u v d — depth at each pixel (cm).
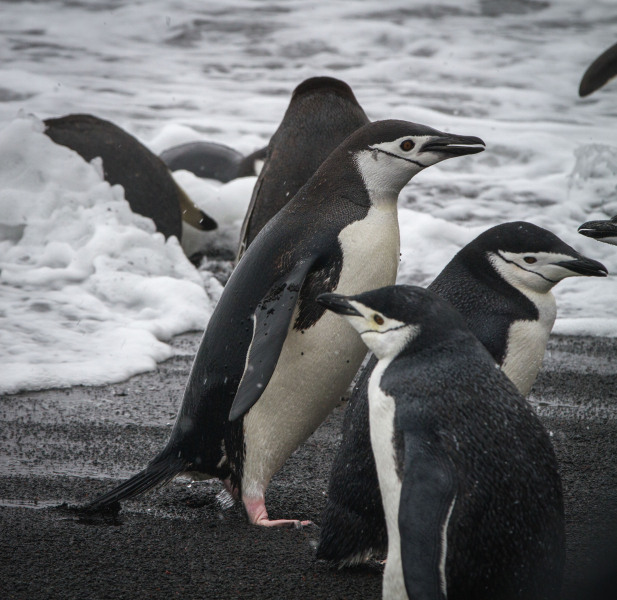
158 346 1280
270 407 824
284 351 820
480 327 757
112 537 748
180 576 684
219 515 817
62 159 1673
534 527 540
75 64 3306
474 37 3750
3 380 1114
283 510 830
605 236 895
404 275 1631
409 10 4191
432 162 848
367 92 3000
